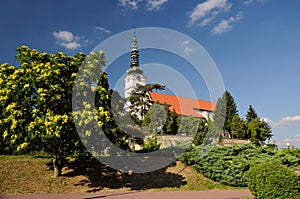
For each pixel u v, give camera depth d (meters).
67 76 12.00
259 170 8.99
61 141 11.69
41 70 10.98
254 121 41.41
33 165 14.10
